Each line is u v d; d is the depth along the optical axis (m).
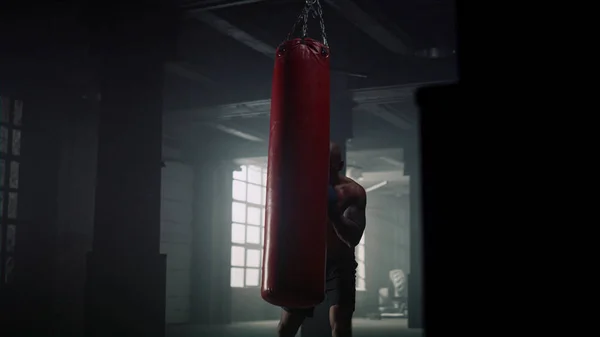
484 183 1.70
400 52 9.13
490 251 1.67
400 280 22.45
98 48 8.11
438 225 1.73
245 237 16.95
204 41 9.30
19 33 8.77
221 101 10.76
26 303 9.55
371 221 23.78
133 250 7.81
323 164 3.37
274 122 3.43
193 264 14.63
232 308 15.77
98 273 7.79
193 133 14.23
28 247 9.66
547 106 1.67
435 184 1.75
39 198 9.91
